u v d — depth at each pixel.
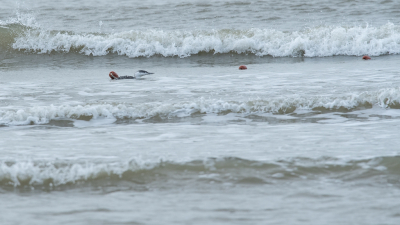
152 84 44.28
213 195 18.14
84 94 39.59
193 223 15.72
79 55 70.62
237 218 16.08
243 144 24.77
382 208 16.70
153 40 71.94
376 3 93.19
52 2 107.25
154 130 28.69
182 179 19.73
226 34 72.94
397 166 20.67
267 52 69.50
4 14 94.31
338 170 20.44
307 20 82.81
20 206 17.27
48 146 24.92
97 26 82.25
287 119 31.20
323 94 36.88
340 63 58.88
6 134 28.05
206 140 25.86
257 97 36.44
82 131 28.80
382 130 27.47
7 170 20.11
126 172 20.33
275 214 16.36
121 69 58.62
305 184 19.05
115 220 16.03
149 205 17.27
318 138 25.81
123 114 32.47
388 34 69.62
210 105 33.41
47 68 59.66
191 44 71.25
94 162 21.61
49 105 35.25
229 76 48.84
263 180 19.53
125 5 100.25
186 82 45.22
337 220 15.84
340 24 79.00
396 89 34.59
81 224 15.72
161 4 99.69
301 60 63.91
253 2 98.06
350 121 30.22
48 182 19.53
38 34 74.25
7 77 51.22
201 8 94.31
